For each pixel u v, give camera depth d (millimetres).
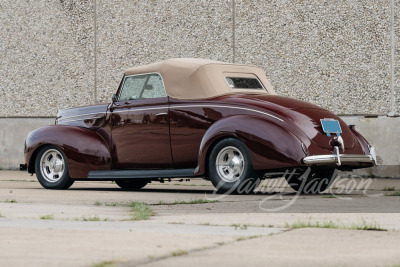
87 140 17609
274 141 14906
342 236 7977
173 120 16500
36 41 28031
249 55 24984
